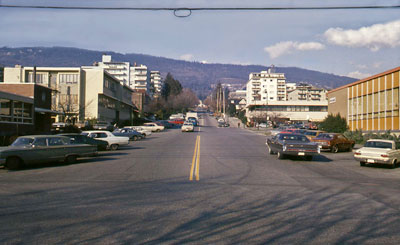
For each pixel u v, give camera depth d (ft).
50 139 54.08
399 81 109.70
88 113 193.36
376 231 21.85
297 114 341.82
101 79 197.06
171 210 26.58
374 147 58.59
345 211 26.91
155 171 47.65
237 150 80.28
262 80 529.45
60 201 29.60
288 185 38.06
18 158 50.06
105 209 26.84
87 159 62.49
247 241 19.71
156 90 604.90
